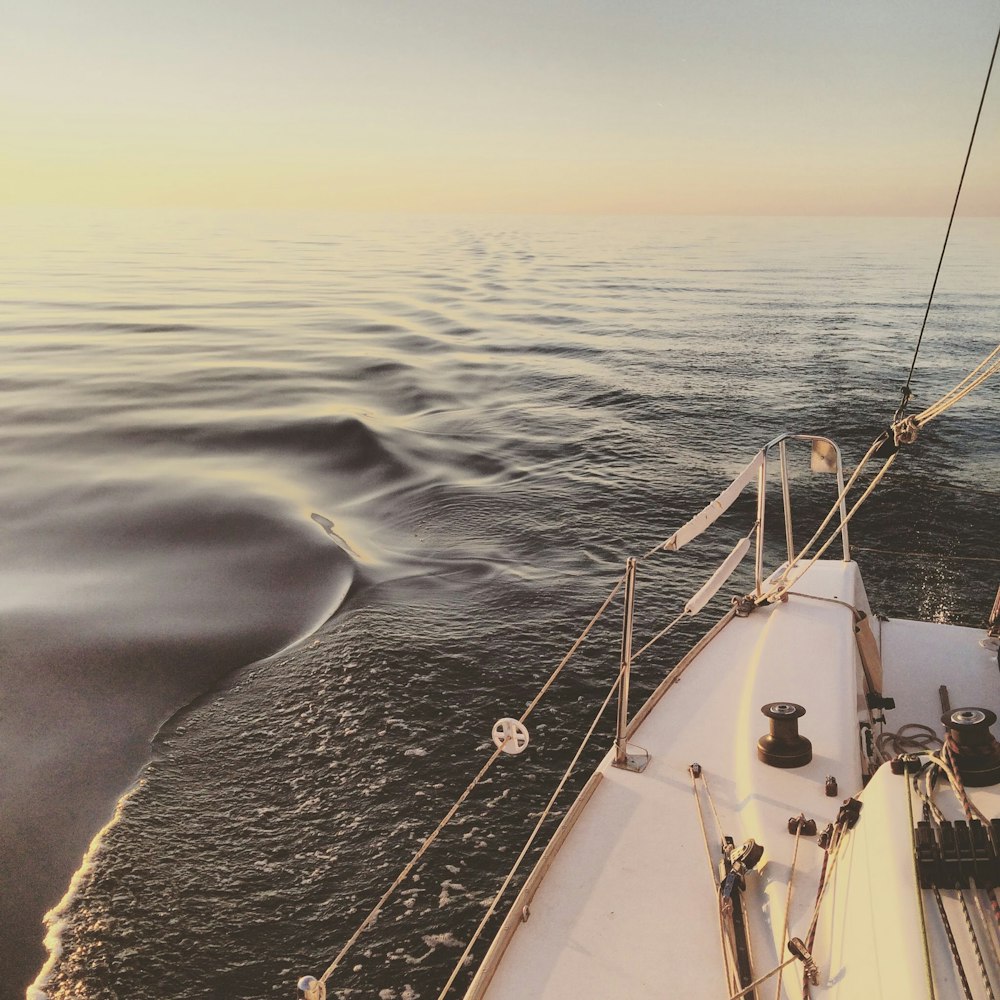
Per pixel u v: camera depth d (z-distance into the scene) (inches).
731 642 158.2
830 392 761.0
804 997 83.4
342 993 177.2
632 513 452.4
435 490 479.5
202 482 475.5
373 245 3737.7
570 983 89.8
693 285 2043.6
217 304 1470.2
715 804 115.5
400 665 291.9
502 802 231.3
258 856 213.0
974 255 3442.4
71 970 182.4
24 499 451.8
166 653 300.4
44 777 239.1
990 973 71.5
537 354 973.8
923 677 171.8
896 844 84.1
